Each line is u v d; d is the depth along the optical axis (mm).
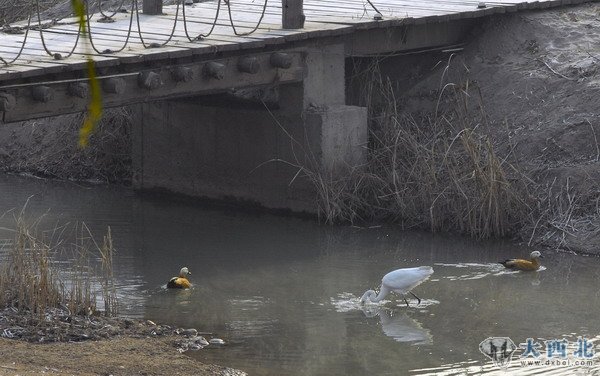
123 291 18906
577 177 23453
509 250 22359
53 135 32156
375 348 15633
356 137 25594
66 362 13984
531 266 20531
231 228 24578
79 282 17141
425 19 26625
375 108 27375
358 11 28078
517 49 28016
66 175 31094
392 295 18859
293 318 17328
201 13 28375
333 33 25031
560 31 28078
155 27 26109
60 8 36000
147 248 22453
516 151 24891
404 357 15180
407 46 27609
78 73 21281
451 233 23688
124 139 30594
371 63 27562
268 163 26109
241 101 26891
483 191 23266
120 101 21750
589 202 22969
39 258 16984
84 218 25547
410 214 24359
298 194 25594
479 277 20156
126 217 25719
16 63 20766
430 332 16531
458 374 14344
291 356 15188
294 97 25406
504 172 23828
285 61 24141
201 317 17297
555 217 22969
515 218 23328
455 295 18828
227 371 14320
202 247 22641
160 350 15117
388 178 24906
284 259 21562
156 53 21969
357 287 19391
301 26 25359
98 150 30969
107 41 23875
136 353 14820
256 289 19219
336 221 24844
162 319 17109
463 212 23578
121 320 16547
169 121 27984
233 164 26812
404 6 28844
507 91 26750
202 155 27422
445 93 27469
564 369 14547
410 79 28422
